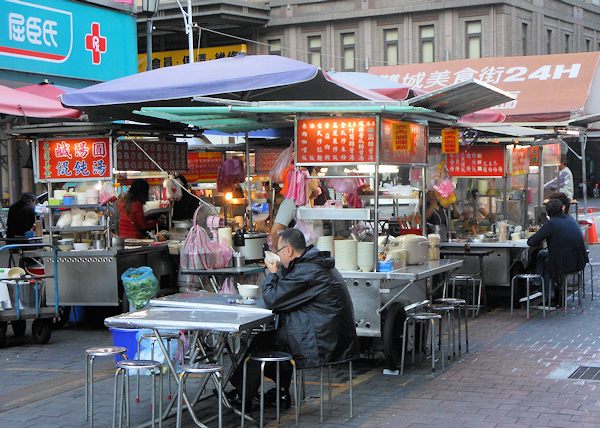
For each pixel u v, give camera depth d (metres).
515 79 15.88
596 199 41.81
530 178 13.73
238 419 6.32
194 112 7.94
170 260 10.60
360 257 7.62
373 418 6.25
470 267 11.54
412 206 10.23
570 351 8.52
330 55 37.50
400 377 7.50
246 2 37.38
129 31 17.62
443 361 7.70
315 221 7.98
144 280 9.21
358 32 36.97
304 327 6.02
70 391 7.22
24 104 10.27
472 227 12.65
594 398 6.68
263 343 6.29
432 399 6.75
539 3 37.16
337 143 7.86
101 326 10.58
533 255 12.20
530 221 13.52
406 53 36.06
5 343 9.34
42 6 15.23
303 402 6.73
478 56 34.94
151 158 10.62
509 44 34.75
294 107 7.64
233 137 14.89
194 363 6.14
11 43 14.58
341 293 6.13
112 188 9.93
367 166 8.05
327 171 9.19
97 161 10.12
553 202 10.94
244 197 12.60
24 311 9.19
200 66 9.80
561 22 39.31
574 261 10.90
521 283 11.96
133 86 9.33
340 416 6.32
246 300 6.49
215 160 14.25
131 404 6.75
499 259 11.44
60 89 12.32
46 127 10.09
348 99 10.73
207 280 9.16
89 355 6.03
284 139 13.48
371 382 7.36
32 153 10.41
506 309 11.38
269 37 38.69
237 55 10.14
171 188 11.90
